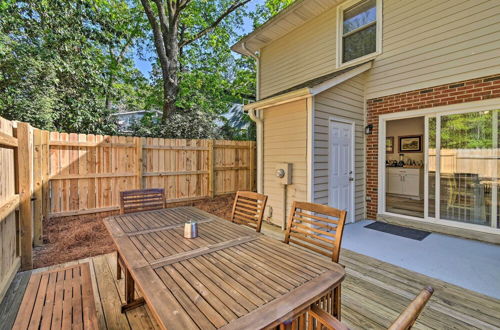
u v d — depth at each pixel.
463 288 2.38
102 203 4.57
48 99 5.45
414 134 7.59
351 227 4.38
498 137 3.46
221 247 1.67
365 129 4.89
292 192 4.29
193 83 10.03
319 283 1.22
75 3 6.93
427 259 3.05
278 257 1.53
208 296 1.09
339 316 1.51
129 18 10.01
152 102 10.05
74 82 6.53
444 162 3.97
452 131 3.86
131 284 2.06
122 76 10.10
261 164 4.98
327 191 4.17
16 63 5.11
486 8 3.47
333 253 1.69
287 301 1.06
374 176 4.81
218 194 6.32
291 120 4.29
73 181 4.27
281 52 6.43
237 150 6.71
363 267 2.84
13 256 2.54
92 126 6.59
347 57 5.11
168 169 5.47
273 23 5.81
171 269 1.34
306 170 4.00
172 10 8.36
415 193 6.93
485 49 3.48
